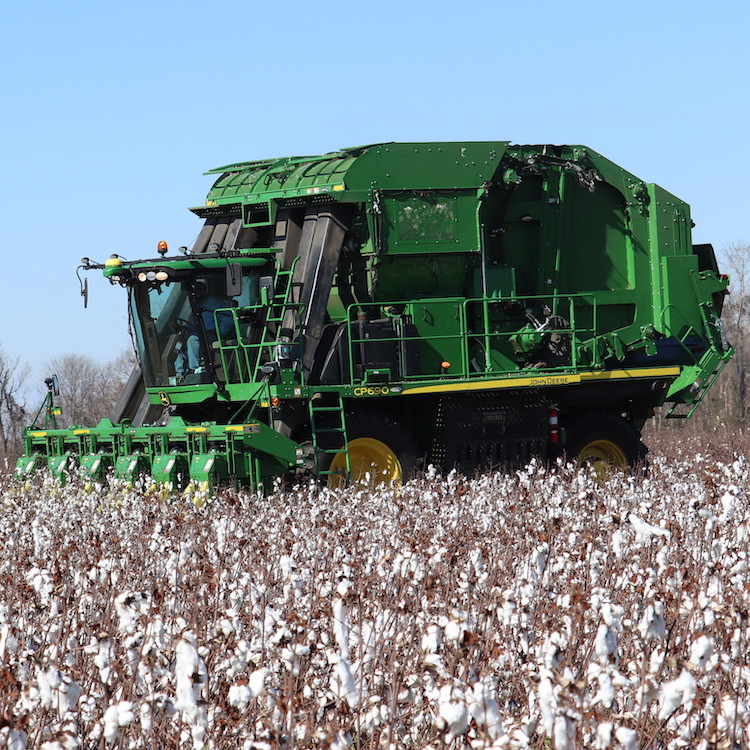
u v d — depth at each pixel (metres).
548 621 13.33
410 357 38.22
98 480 37.72
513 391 40.09
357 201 37.31
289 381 35.59
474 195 39.53
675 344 44.81
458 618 10.93
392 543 18.52
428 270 39.03
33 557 19.16
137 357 39.97
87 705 11.16
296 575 14.23
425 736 11.26
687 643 12.22
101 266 37.00
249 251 37.88
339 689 10.40
